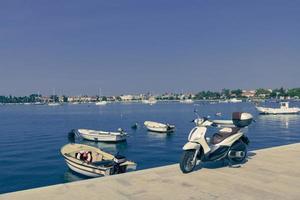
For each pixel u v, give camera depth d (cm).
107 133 4462
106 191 692
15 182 2120
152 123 5803
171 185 732
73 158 2142
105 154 2198
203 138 875
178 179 782
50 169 2516
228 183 743
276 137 4584
